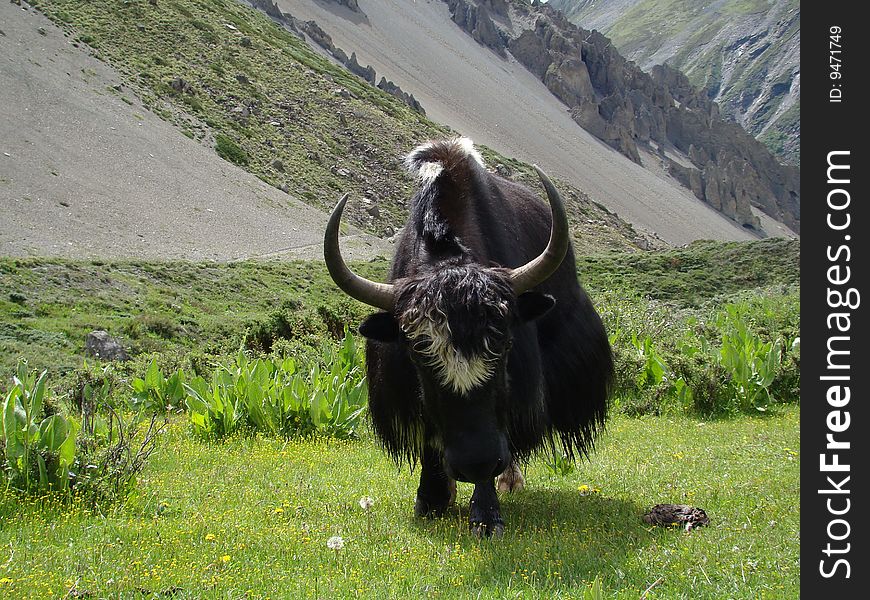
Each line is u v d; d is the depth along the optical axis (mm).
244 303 31594
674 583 4406
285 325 20688
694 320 17875
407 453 6230
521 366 5625
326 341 15195
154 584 4395
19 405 6188
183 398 10875
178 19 93500
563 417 6891
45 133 59094
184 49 88438
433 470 6059
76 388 11211
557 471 7332
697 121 192375
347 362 11625
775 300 21922
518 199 7324
